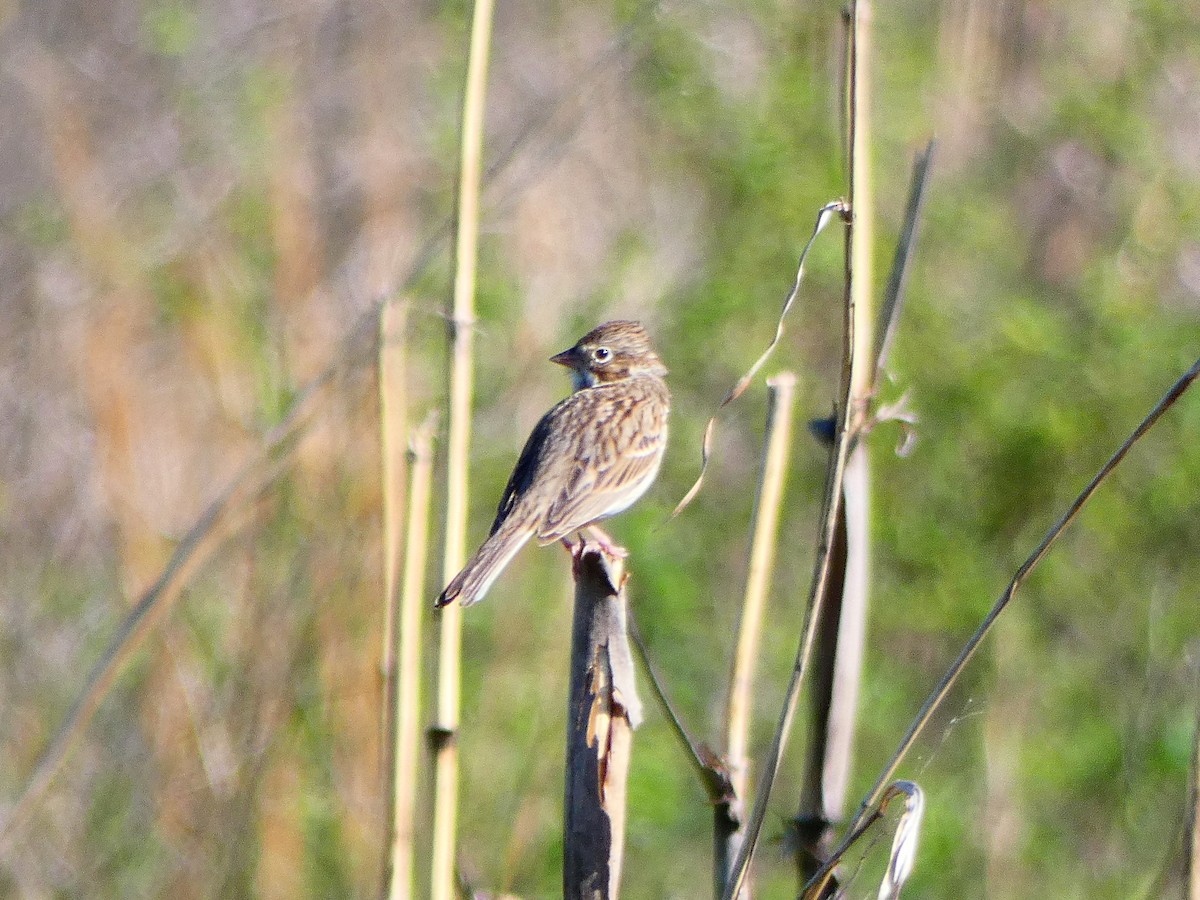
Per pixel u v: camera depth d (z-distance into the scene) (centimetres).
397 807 682
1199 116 1620
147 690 1212
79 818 1184
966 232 1534
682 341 1503
